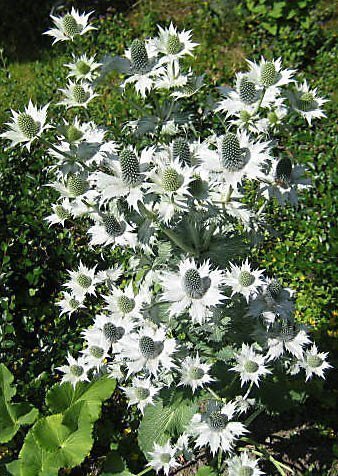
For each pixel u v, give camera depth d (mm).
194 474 819
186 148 637
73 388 807
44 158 1209
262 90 672
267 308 673
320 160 1249
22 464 744
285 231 1119
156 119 759
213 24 1794
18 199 1153
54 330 988
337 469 812
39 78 1613
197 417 694
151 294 729
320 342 937
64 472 825
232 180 594
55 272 1084
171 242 735
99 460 841
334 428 860
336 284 1019
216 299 608
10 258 1056
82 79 744
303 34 1674
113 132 1253
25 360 951
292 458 826
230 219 700
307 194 1168
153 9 1950
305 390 851
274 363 759
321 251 1056
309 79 1554
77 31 745
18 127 648
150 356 670
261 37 1743
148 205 660
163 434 761
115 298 720
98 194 646
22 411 809
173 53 708
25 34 1860
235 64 1638
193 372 677
